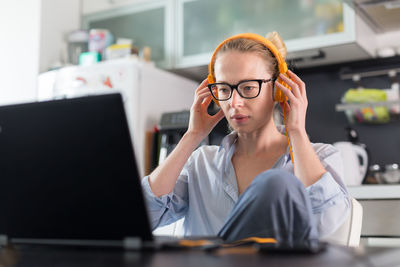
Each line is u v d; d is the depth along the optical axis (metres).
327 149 1.29
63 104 0.72
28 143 0.75
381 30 3.02
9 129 0.76
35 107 0.74
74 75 3.06
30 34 3.37
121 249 0.73
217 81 1.23
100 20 3.58
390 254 0.69
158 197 1.27
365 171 2.70
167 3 3.32
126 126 0.68
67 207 0.74
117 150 0.69
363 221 2.24
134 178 0.69
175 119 2.88
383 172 2.92
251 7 3.03
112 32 3.52
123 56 3.21
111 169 0.70
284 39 2.90
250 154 1.32
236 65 1.19
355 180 2.59
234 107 1.19
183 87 3.36
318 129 3.16
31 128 0.75
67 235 0.75
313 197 1.10
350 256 0.64
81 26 3.66
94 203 0.72
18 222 0.78
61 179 0.73
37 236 0.77
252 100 1.19
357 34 2.70
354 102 2.85
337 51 2.88
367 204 2.25
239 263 0.59
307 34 2.84
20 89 3.34
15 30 3.43
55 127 0.73
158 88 3.09
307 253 0.68
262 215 0.81
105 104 0.69
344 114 3.09
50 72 3.19
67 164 0.73
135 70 2.89
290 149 1.23
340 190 1.14
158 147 2.93
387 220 2.19
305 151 1.16
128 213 0.71
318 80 3.20
